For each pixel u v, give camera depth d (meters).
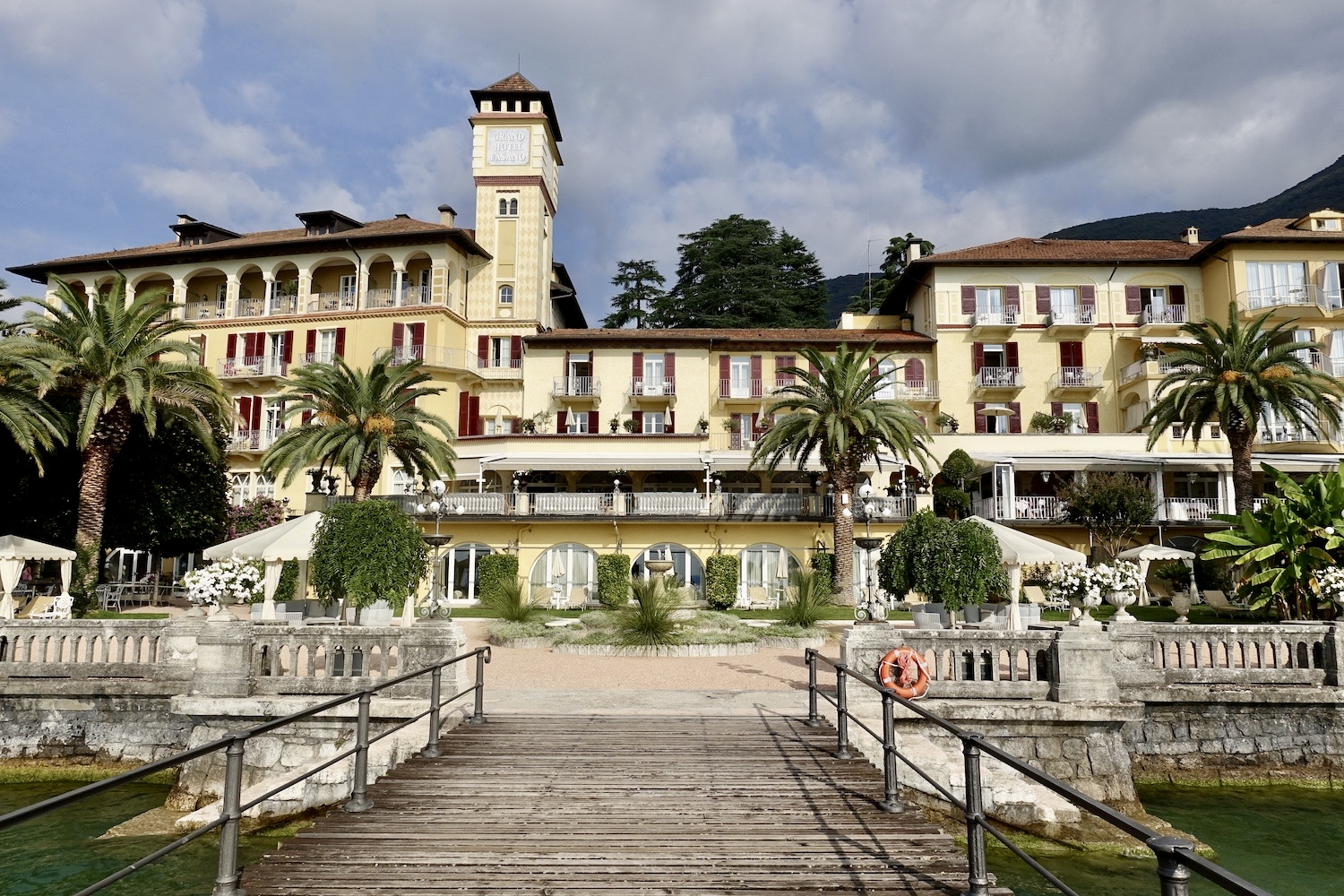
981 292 46.53
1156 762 12.34
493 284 48.59
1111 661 11.47
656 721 11.10
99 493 26.20
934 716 6.36
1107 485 34.12
